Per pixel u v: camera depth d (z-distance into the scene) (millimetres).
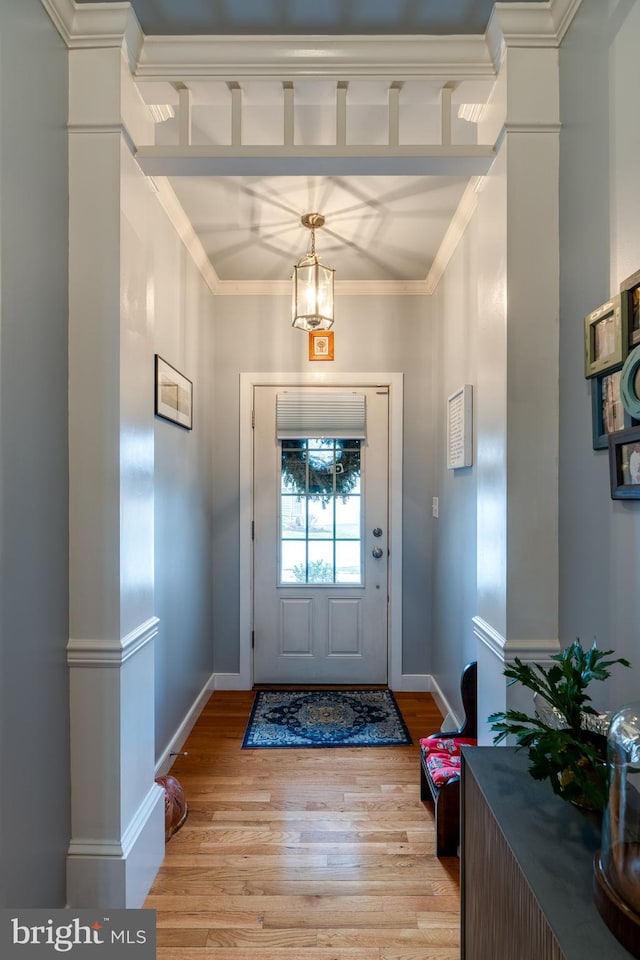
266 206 2248
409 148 1489
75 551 1409
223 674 3127
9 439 1148
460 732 1997
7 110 1142
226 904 1485
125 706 1424
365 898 1511
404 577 3148
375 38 1433
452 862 1659
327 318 2369
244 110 1661
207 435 2975
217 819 1867
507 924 808
